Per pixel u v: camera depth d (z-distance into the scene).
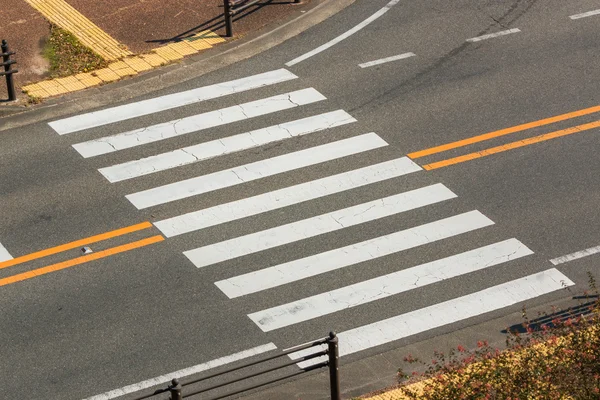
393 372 15.48
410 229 18.05
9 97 20.89
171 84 21.53
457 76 21.81
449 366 14.39
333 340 14.16
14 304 16.45
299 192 18.78
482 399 13.15
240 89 21.39
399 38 22.94
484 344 14.52
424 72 21.92
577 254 17.64
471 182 19.11
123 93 21.27
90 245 17.56
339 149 19.81
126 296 16.62
